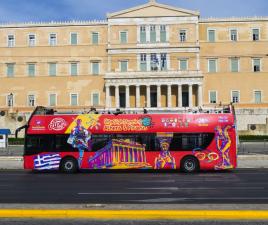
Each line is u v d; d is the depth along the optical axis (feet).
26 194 63.36
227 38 286.66
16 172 108.58
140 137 105.09
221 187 71.41
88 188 71.20
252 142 206.08
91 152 105.50
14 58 296.10
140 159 104.42
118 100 277.44
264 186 72.74
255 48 285.23
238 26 287.28
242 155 133.90
